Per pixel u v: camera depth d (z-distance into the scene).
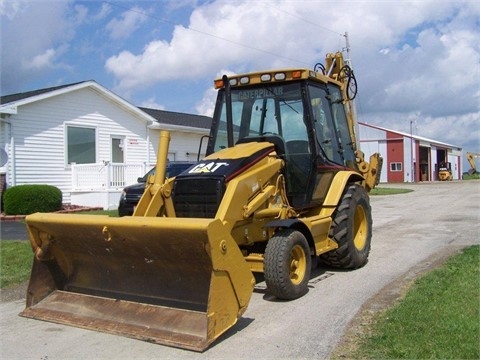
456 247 9.09
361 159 9.04
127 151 20.77
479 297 5.51
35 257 5.80
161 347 4.70
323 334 4.88
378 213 16.12
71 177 18.58
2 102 17.25
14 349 4.77
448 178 52.81
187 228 4.61
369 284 6.70
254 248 6.57
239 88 7.35
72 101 18.59
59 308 5.64
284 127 7.01
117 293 5.58
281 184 6.49
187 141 23.44
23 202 15.65
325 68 8.91
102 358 4.50
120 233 5.09
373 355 4.22
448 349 4.17
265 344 4.69
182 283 5.15
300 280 6.11
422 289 5.95
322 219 6.93
